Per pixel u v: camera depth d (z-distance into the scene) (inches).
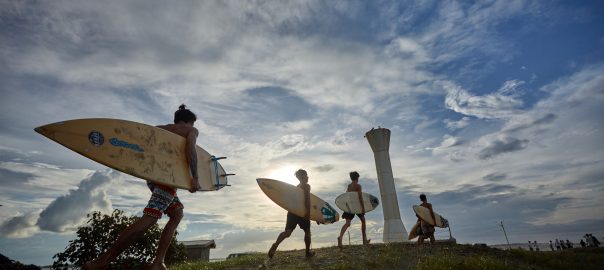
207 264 251.6
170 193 118.9
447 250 293.4
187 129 142.2
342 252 280.2
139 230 106.4
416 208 348.2
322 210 290.5
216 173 164.1
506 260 256.7
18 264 115.4
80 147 101.8
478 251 296.7
